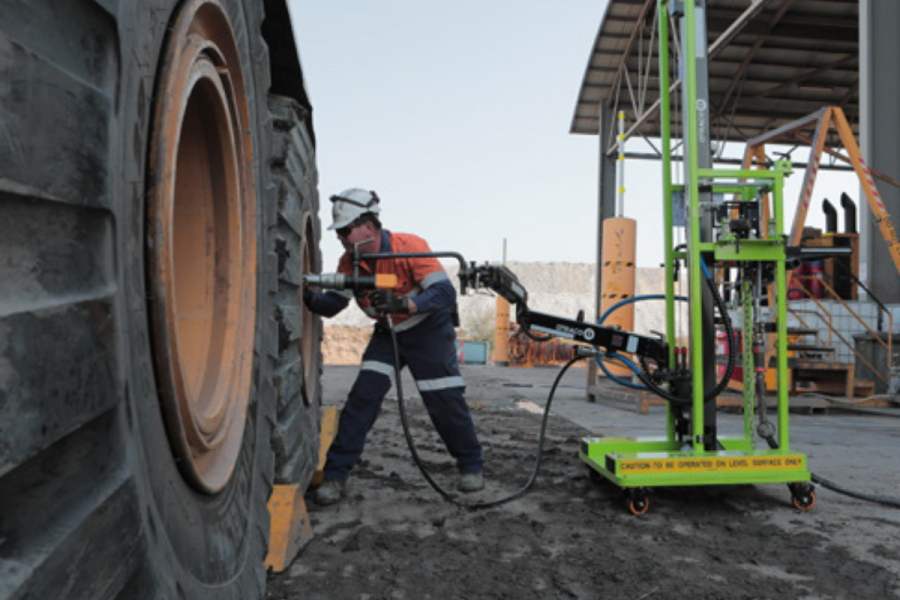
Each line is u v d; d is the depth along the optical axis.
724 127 18.69
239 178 1.65
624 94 16.66
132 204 0.92
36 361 0.61
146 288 1.02
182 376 1.10
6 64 0.59
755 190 3.30
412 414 6.29
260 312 1.89
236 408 1.58
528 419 6.20
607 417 6.53
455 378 3.17
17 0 0.62
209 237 1.62
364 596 1.94
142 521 0.85
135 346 0.93
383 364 3.10
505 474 3.63
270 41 2.59
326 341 28.53
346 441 3.00
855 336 9.35
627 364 3.42
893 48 9.27
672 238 3.48
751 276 3.34
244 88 1.65
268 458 1.98
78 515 0.69
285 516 2.21
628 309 10.53
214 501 1.36
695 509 3.01
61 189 0.67
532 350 21.81
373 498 3.05
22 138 0.61
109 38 0.81
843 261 10.64
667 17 3.57
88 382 0.71
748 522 2.80
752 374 3.33
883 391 9.20
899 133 9.22
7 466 0.56
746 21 9.76
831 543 2.52
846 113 17.91
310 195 3.33
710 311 3.33
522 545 2.44
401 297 2.89
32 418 0.60
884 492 3.40
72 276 0.70
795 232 8.12
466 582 2.07
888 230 8.02
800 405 7.51
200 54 1.34
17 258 0.61
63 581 0.65
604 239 10.81
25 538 0.61
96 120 0.76
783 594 2.02
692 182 3.15
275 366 2.32
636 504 2.89
